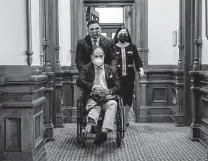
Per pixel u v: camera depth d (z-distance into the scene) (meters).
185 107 6.01
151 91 6.72
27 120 3.18
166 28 6.72
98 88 4.34
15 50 3.17
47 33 4.98
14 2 3.15
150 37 6.73
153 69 6.65
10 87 3.14
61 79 6.26
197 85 4.79
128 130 5.73
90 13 7.79
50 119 4.90
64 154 4.11
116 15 12.20
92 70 4.53
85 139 4.70
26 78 3.11
